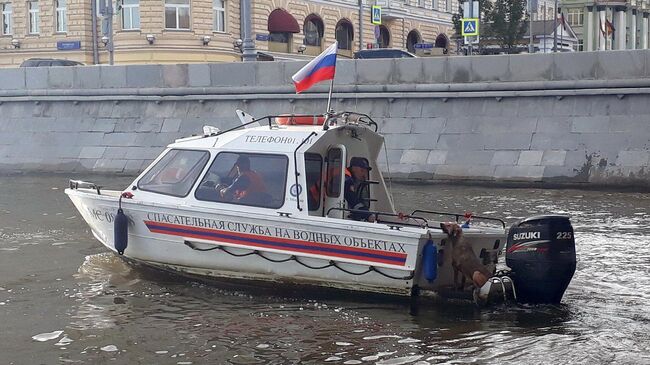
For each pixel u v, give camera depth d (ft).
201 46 153.17
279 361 26.89
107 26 123.85
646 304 33.19
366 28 188.96
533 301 32.55
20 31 166.20
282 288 34.71
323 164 35.37
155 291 35.73
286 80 81.51
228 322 31.12
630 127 69.26
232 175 35.83
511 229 32.63
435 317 31.37
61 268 40.68
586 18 264.72
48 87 90.07
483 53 161.38
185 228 36.09
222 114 83.41
